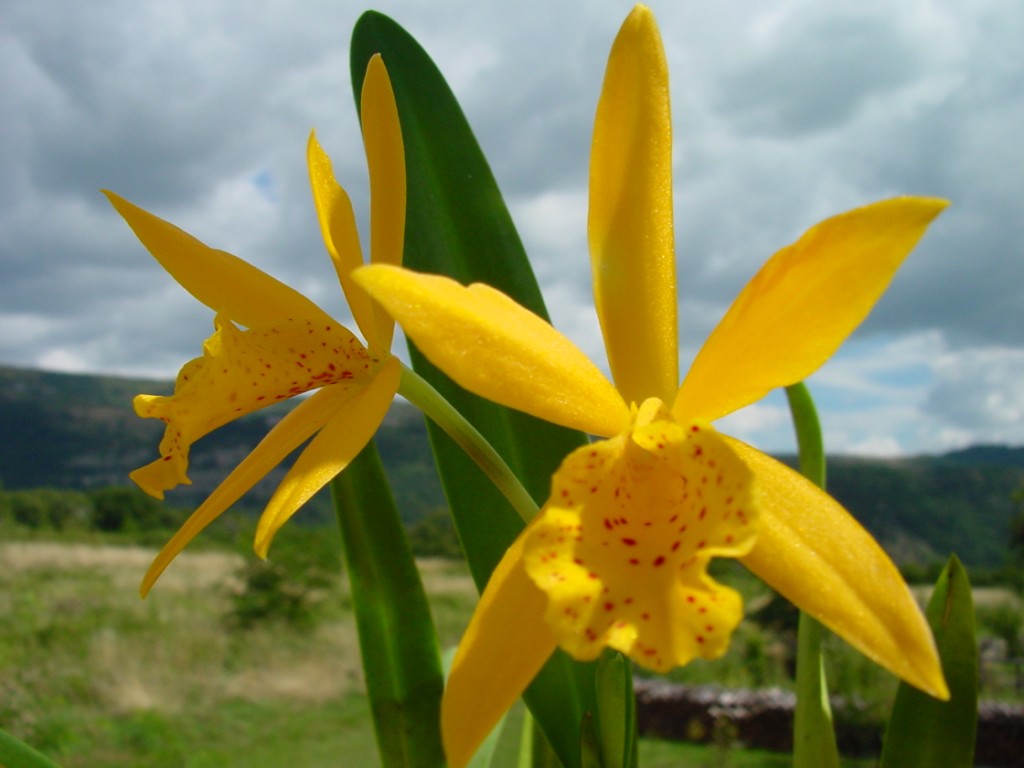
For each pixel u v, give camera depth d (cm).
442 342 12
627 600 13
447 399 20
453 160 22
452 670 12
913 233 12
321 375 16
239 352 16
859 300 13
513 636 13
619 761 15
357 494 20
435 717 19
